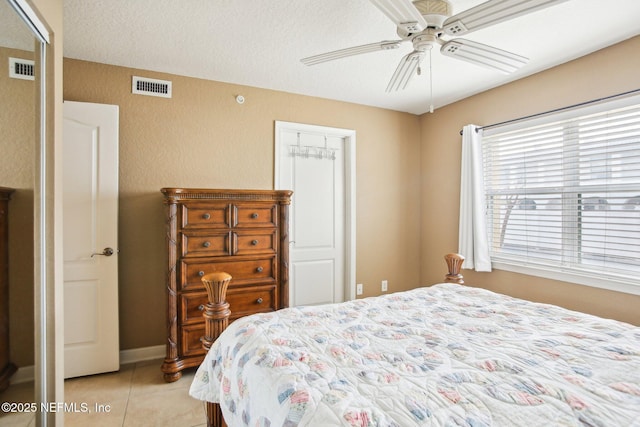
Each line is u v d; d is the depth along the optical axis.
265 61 2.54
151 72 2.70
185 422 1.89
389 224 3.79
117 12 1.88
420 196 3.97
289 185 3.34
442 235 3.66
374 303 1.83
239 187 3.03
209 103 2.91
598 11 1.85
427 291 2.07
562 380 0.97
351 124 3.55
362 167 3.63
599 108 2.29
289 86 3.08
